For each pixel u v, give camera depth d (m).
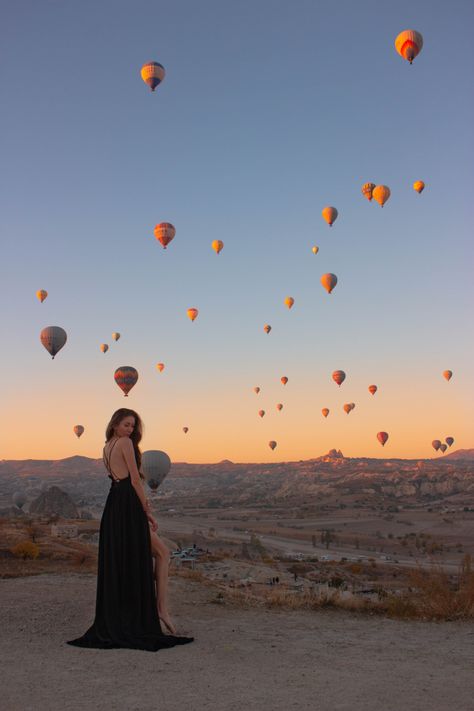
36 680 5.00
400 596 9.29
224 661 5.67
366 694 4.65
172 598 9.43
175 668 5.37
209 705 4.35
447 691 4.77
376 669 5.49
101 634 6.39
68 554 31.50
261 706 4.33
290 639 6.82
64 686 4.82
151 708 4.29
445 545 171.38
